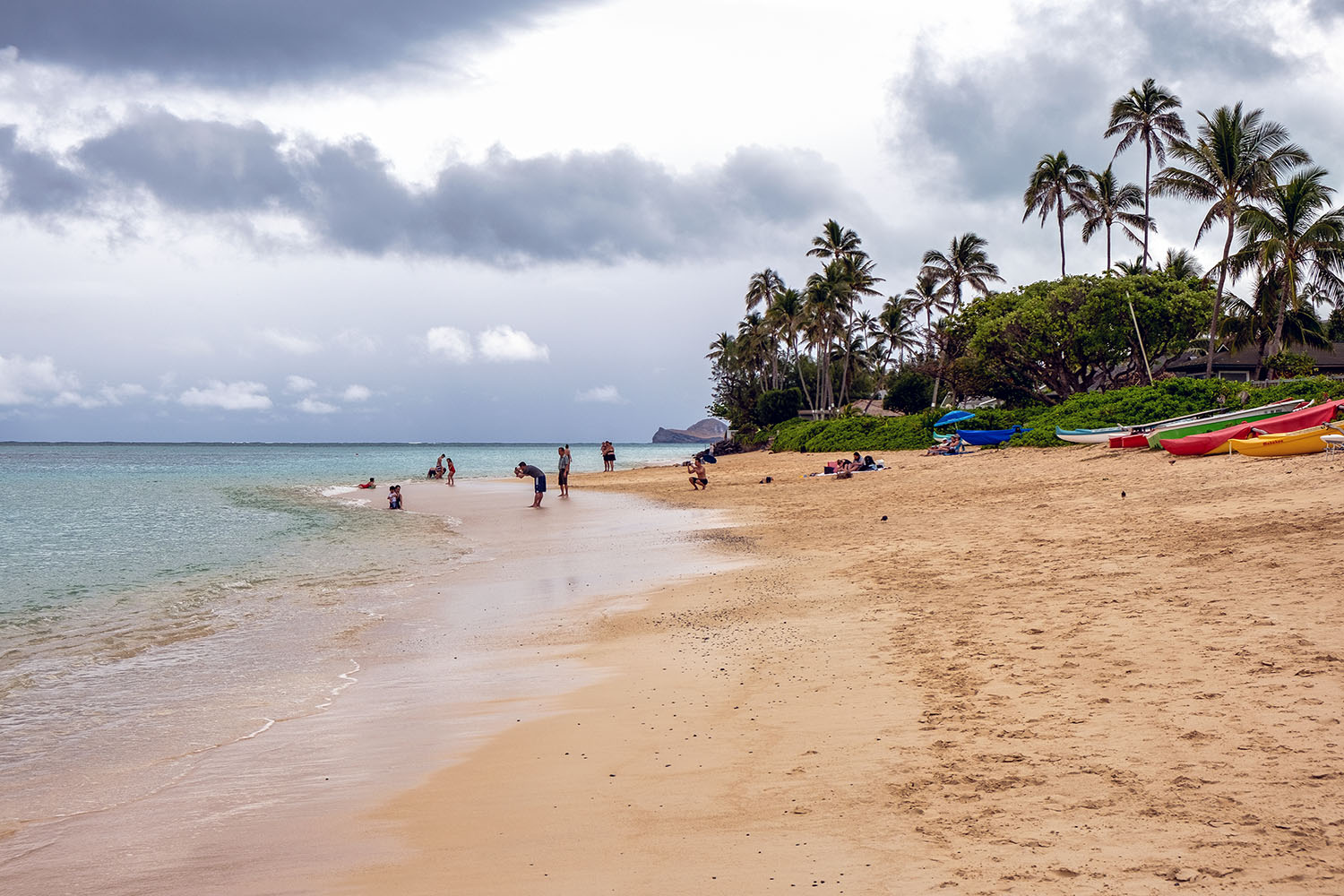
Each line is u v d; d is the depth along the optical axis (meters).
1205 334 51.72
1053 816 4.64
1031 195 63.50
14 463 106.75
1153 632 8.06
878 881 4.14
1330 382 31.75
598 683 8.52
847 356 82.31
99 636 11.52
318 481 60.28
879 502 24.11
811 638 9.56
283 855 4.97
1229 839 4.18
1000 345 54.50
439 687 8.70
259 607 13.34
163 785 6.23
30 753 7.01
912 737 6.16
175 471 79.94
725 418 101.00
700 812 5.18
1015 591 10.70
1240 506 14.52
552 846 4.85
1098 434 33.47
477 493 41.84
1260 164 45.06
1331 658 6.61
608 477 54.31
